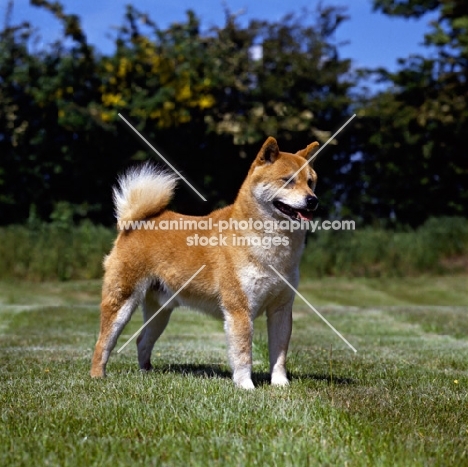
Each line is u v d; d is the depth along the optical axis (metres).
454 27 20.78
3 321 12.13
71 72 20.36
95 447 4.06
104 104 20.44
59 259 18.97
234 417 4.68
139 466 3.78
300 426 4.49
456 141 21.41
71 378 6.19
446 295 16.81
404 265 20.00
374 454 3.96
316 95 21.41
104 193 21.05
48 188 20.95
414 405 5.34
